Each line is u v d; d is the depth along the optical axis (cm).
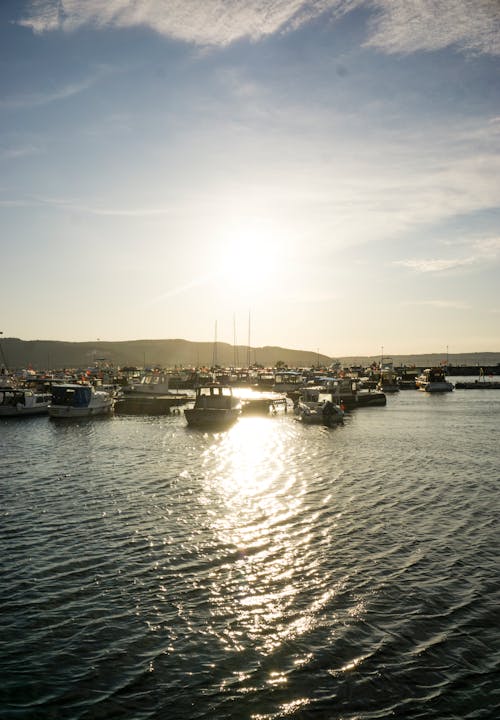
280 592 1630
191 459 3797
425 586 1662
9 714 1118
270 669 1266
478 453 4028
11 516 2338
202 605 1552
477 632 1405
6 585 1662
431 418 6869
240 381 13925
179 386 13212
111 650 1335
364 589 1647
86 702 1158
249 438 4950
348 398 8469
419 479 3086
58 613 1502
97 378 13150
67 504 2539
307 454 4016
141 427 5800
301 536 2103
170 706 1151
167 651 1333
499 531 2141
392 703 1160
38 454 3984
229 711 1138
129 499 2639
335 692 1192
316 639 1384
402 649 1338
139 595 1608
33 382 11131
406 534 2119
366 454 3994
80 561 1847
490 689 1197
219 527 2209
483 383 14588
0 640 1370
